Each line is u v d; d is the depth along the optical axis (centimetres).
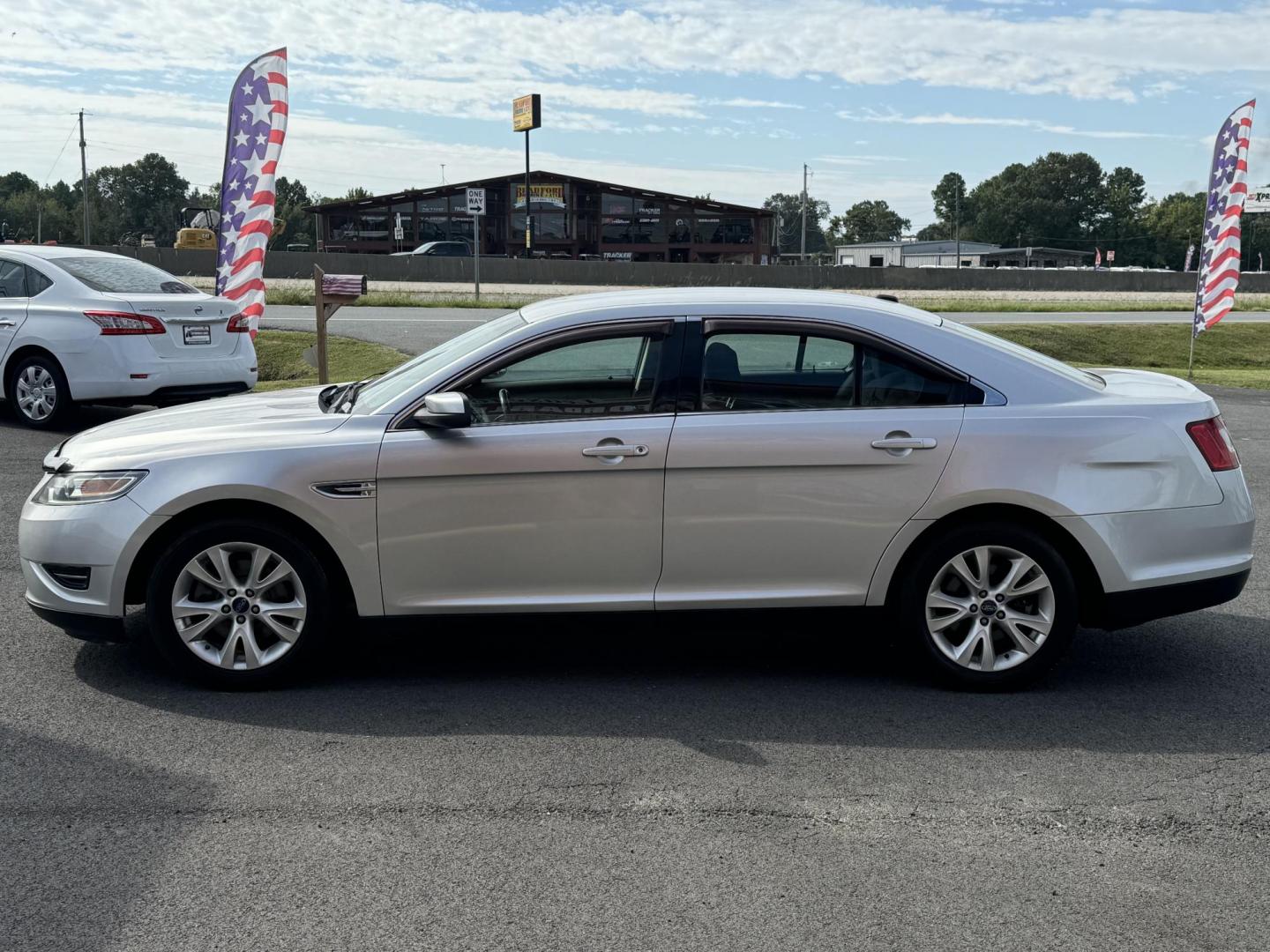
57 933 290
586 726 429
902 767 395
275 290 2859
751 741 416
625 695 463
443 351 498
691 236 7056
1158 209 14788
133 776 383
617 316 458
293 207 13100
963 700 460
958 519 461
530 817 355
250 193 1265
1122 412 458
